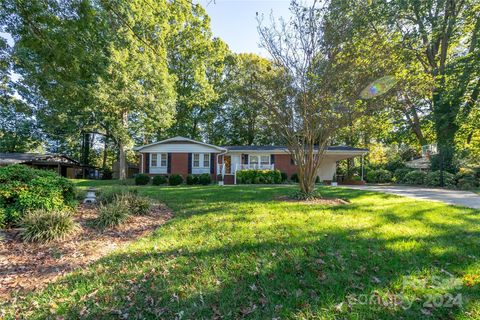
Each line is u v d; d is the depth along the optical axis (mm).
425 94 7109
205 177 16281
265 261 3086
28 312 2314
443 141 15039
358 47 6742
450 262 2883
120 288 2652
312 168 7629
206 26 20797
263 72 7531
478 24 13867
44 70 6582
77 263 3307
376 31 7445
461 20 14320
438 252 3139
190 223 4957
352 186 13844
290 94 7168
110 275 2932
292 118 7445
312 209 5902
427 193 9148
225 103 26625
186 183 16922
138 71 15406
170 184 15992
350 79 6734
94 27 5988
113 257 3432
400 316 2047
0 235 4020
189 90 23438
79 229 4516
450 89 13906
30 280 2881
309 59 7020
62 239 4113
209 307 2295
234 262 3104
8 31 6105
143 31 10805
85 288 2682
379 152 24781
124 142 20172
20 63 7195
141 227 4898
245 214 5512
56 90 7219
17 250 3684
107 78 7996
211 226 4660
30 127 26141
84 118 20391
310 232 4074
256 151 18328
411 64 7203
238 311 2221
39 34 5637
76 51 5891
